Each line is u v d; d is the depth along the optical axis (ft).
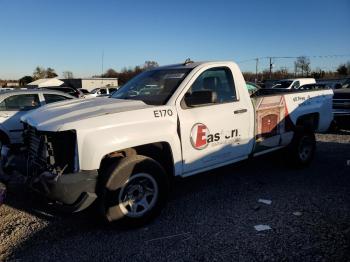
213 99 15.79
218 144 16.51
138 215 13.89
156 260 11.72
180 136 14.94
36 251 12.39
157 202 14.38
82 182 12.50
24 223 14.64
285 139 20.66
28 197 17.35
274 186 19.01
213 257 11.82
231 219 14.78
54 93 31.09
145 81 17.39
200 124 15.61
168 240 13.03
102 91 94.32
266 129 19.10
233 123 17.01
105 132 12.88
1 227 14.30
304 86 51.31
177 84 15.71
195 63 17.34
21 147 15.66
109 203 13.19
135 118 13.69
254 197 17.34
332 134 37.37
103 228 14.07
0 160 15.87
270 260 11.56
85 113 13.62
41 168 13.38
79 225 14.37
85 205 12.61
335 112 37.47
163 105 14.87
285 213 15.31
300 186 18.99
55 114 14.07
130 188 13.69
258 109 18.44
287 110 20.43
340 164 23.58
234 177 20.61
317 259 11.54
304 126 21.94
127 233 13.64
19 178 15.11
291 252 12.02
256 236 13.21
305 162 22.24
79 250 12.41
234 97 17.47
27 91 29.73
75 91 48.91
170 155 14.93
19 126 28.19
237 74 17.75
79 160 12.53
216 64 17.06
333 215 15.05
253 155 18.69
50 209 15.99
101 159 12.77
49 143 12.86
